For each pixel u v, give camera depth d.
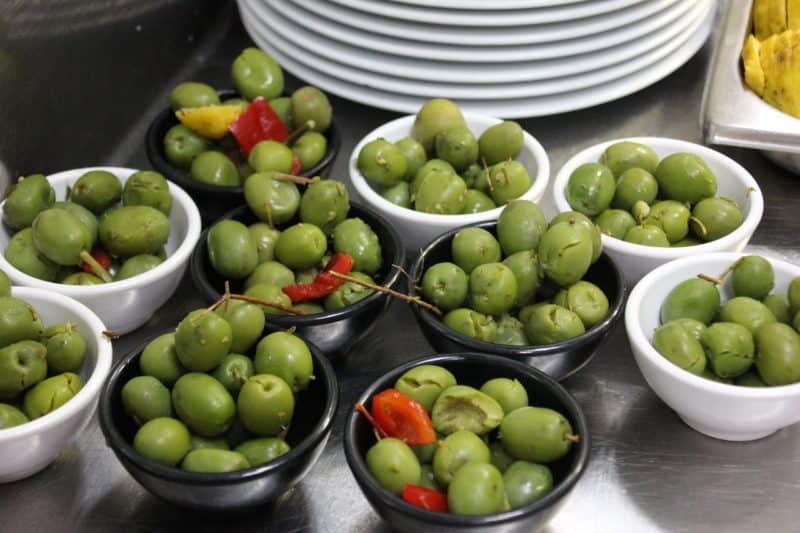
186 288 0.88
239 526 0.67
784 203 0.95
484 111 1.02
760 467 0.71
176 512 0.68
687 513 0.68
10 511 0.69
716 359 0.70
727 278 0.79
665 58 1.09
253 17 1.12
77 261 0.79
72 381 0.69
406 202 0.89
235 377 0.68
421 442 0.65
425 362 0.69
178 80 1.14
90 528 0.68
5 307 0.69
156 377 0.68
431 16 0.95
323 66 1.04
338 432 0.74
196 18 1.17
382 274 0.83
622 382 0.79
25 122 0.89
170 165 0.93
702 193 0.85
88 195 0.85
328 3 1.00
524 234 0.78
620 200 0.86
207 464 0.62
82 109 0.97
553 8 0.95
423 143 0.93
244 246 0.78
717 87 0.97
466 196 0.87
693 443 0.73
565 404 0.66
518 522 0.59
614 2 0.96
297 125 0.95
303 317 0.73
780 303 0.75
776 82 0.95
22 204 0.81
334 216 0.83
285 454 0.62
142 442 0.63
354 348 0.82
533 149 0.92
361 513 0.68
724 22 1.02
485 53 0.98
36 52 0.90
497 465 0.66
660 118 1.08
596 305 0.74
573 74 1.01
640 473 0.71
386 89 1.01
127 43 1.03
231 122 0.92
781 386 0.68
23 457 0.67
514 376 0.68
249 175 0.92
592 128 1.06
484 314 0.75
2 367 0.67
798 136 0.91
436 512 0.58
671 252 0.80
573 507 0.68
